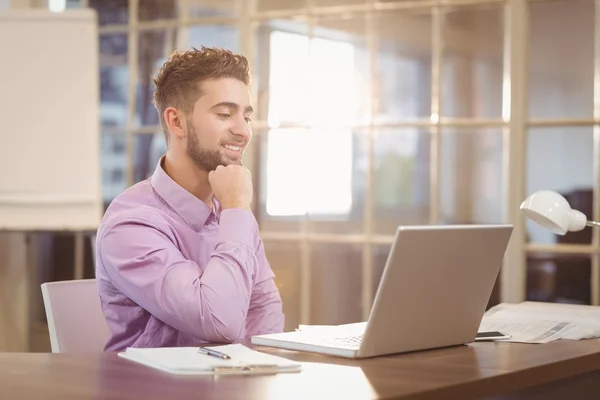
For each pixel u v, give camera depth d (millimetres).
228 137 2525
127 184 5621
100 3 5688
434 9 4816
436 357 2012
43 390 1630
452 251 2055
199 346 2191
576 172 4531
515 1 4625
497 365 1898
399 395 1570
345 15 5035
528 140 4641
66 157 5387
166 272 2322
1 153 5387
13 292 5762
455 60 4785
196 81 2521
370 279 4988
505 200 4680
